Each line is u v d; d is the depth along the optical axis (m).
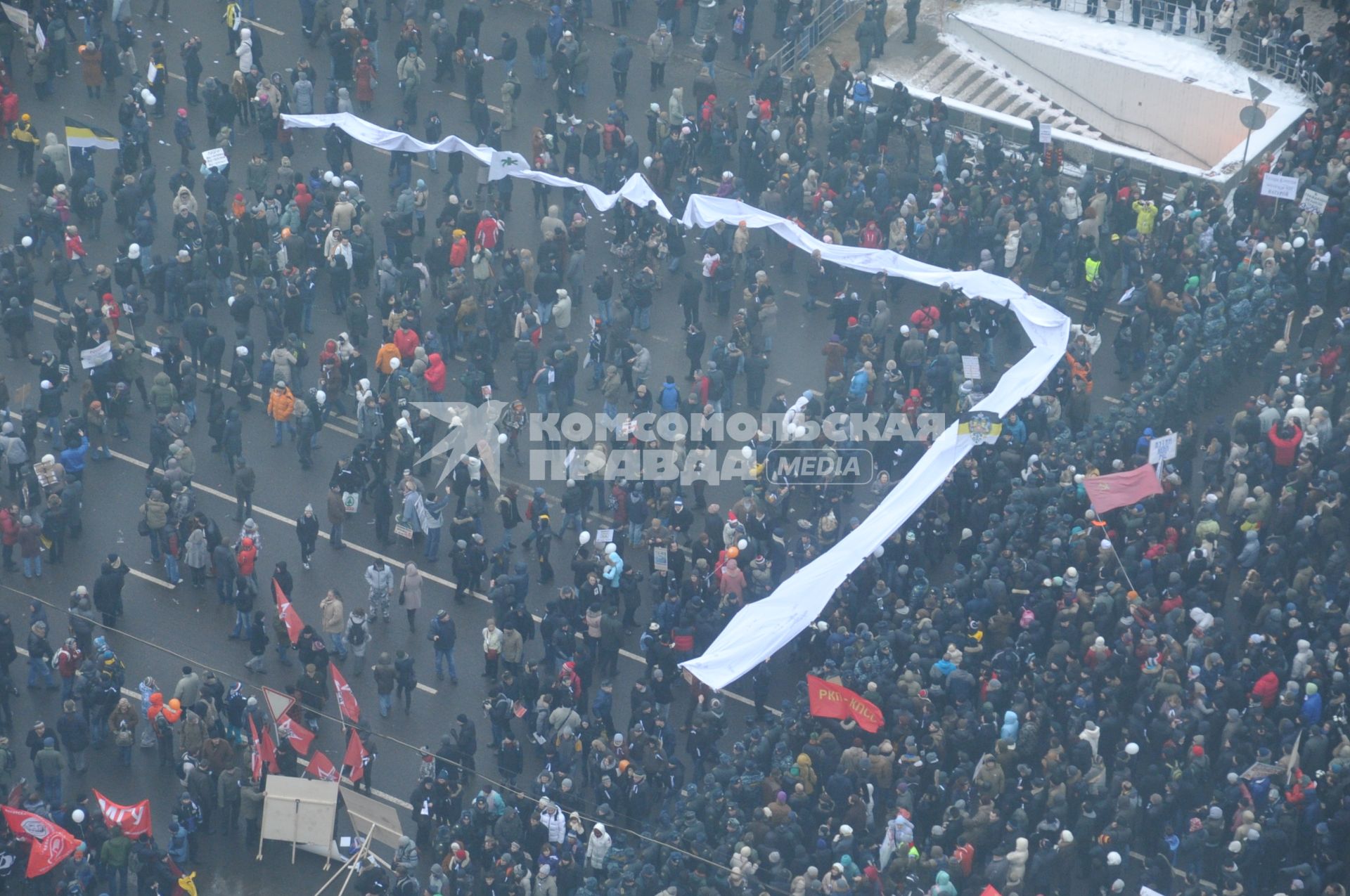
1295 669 163.12
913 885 151.12
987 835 152.75
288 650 171.38
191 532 173.50
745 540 173.12
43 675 166.75
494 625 168.88
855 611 169.75
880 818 157.88
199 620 175.00
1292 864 155.00
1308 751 157.62
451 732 159.50
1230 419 197.12
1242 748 157.50
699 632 166.50
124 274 195.75
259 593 177.38
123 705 159.88
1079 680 160.62
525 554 183.50
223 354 195.12
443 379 189.88
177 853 154.62
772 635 163.00
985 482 180.12
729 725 170.50
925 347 197.00
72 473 179.50
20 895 154.62
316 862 158.75
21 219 199.38
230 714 160.88
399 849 152.88
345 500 179.62
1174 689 159.50
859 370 191.50
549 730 160.75
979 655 163.38
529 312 194.00
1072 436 190.75
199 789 156.12
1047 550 170.75
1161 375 191.88
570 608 168.62
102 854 150.50
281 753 159.12
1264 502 177.50
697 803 152.12
